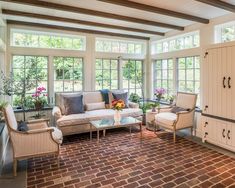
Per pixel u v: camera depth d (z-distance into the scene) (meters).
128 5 3.07
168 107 4.71
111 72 5.66
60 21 4.04
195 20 3.92
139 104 5.39
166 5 3.31
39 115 4.42
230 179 2.53
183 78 5.03
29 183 2.47
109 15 3.69
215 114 3.61
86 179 2.55
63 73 5.02
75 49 5.05
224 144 3.48
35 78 4.64
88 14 3.52
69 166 2.92
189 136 4.33
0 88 3.97
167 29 4.95
